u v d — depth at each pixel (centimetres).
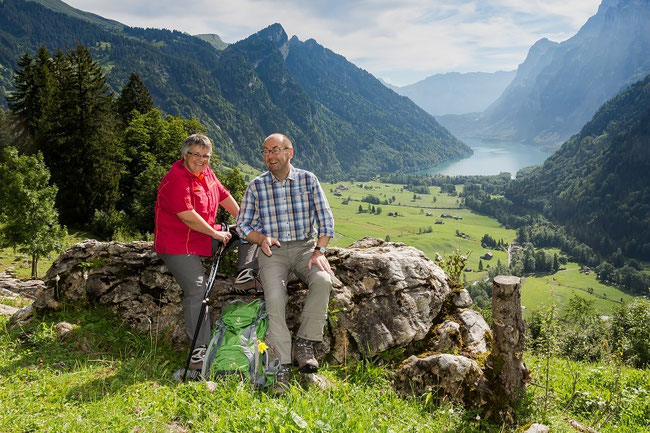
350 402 435
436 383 500
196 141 482
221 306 580
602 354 782
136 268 615
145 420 363
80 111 6000
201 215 507
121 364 479
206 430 352
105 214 5759
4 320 654
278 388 435
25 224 3372
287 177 505
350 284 603
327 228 500
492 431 452
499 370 486
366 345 564
